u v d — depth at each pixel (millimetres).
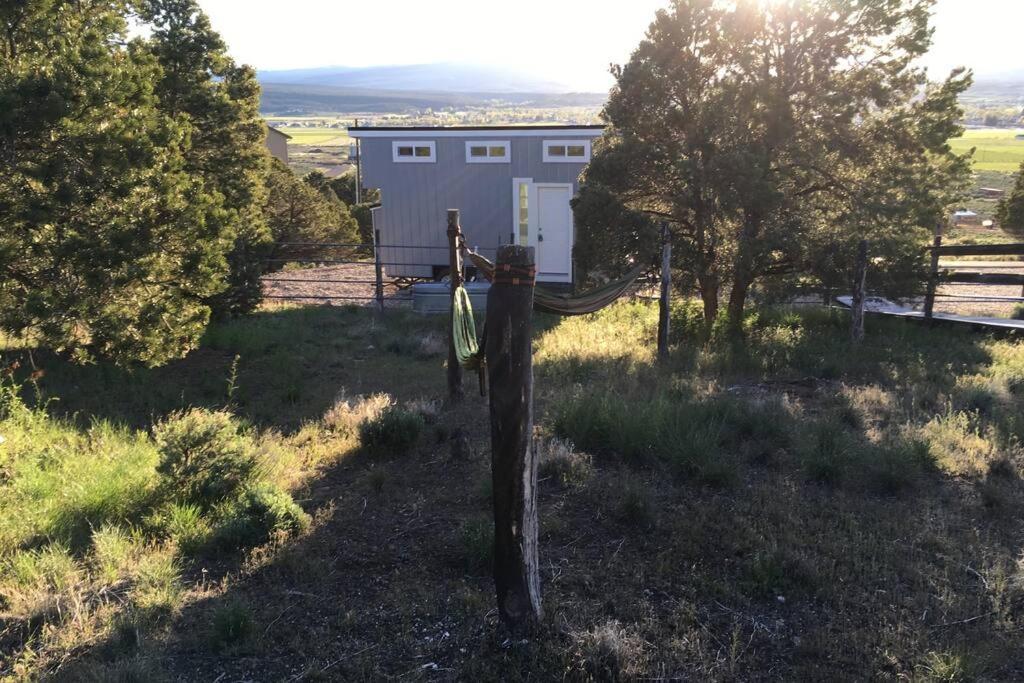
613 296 4566
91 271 7535
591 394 7668
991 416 7156
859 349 10258
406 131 17688
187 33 12914
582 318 13648
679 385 8297
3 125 7109
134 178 7875
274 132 54344
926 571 4453
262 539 4973
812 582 4348
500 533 3752
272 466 6238
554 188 17406
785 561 4520
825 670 3604
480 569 4613
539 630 3838
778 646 3818
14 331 7812
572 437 6695
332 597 4348
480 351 3846
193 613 4168
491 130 17250
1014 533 4902
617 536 5031
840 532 4953
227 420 6426
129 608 4094
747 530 4969
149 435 7441
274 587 4434
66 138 7621
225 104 13039
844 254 10570
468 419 7734
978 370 8953
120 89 8055
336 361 10703
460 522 5250
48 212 7320
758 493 5578
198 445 5949
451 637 3908
